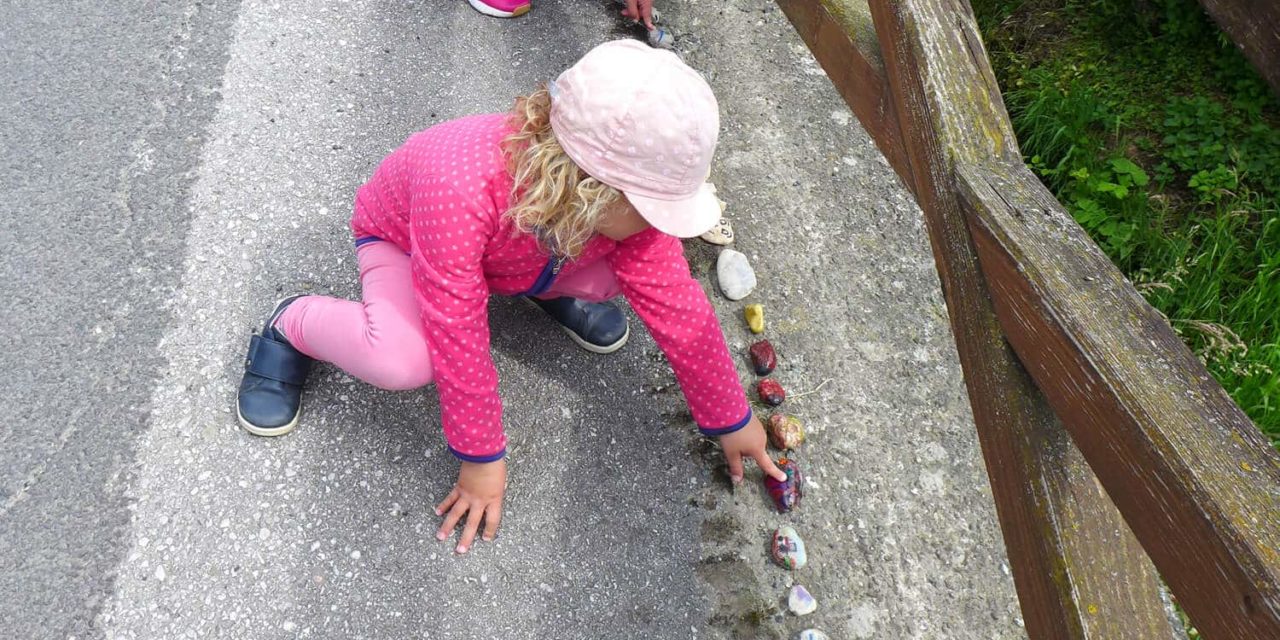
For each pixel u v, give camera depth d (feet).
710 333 5.79
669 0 9.96
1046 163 10.48
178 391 6.35
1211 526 3.32
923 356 7.77
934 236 5.28
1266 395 8.45
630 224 5.00
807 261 8.16
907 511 6.87
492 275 5.89
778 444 6.90
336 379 6.63
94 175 7.24
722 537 6.48
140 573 5.66
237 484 6.07
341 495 6.16
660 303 5.63
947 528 6.85
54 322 6.50
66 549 5.65
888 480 6.99
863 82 6.31
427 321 5.35
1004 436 4.73
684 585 6.24
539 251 5.56
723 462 6.78
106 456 6.02
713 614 6.17
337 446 6.35
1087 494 4.39
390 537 6.07
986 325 4.83
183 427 6.22
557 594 6.05
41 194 7.07
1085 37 11.66
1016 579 4.73
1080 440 4.10
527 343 7.11
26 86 7.65
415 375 5.69
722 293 7.78
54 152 7.31
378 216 6.06
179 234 7.06
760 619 6.19
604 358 7.16
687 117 4.54
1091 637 4.05
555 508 6.39
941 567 6.66
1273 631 3.07
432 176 5.14
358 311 5.85
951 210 5.02
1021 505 4.57
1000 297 4.61
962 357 5.14
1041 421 4.54
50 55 7.89
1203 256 9.35
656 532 6.41
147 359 6.45
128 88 7.79
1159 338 3.96
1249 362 8.69
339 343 5.80
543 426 6.73
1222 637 3.36
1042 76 11.18
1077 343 3.98
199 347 6.57
